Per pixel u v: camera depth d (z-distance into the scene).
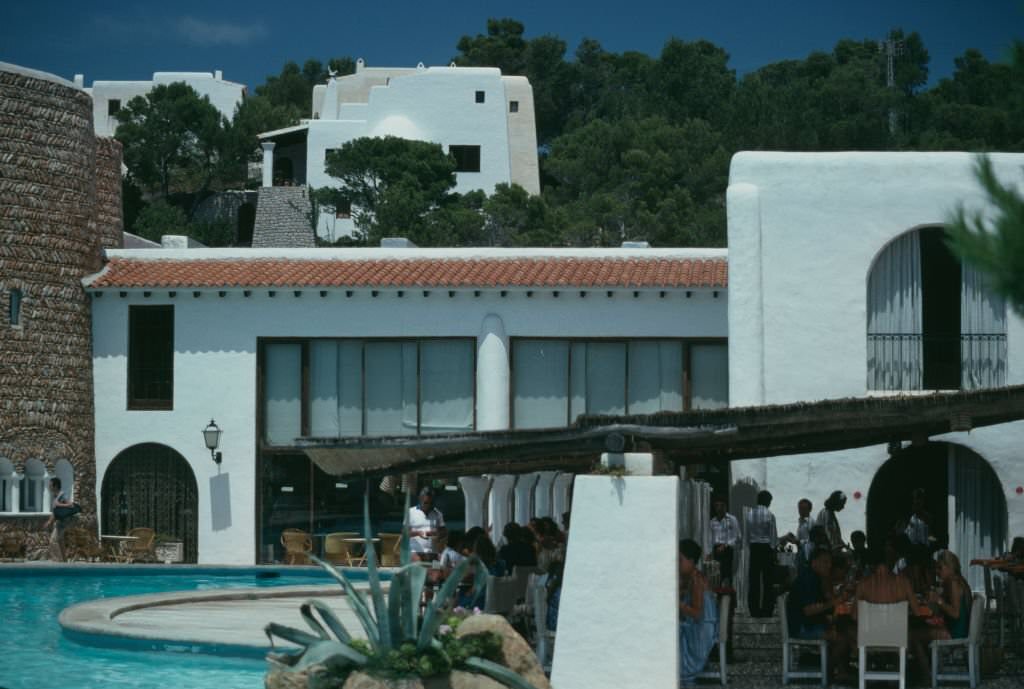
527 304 33.03
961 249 9.29
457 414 33.28
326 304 33.59
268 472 33.88
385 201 69.44
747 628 20.38
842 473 25.41
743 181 26.17
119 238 39.88
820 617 15.91
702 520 19.75
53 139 33.75
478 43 113.06
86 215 34.53
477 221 69.25
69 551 32.78
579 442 14.37
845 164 25.95
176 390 33.97
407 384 33.44
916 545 18.08
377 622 11.48
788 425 15.08
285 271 33.94
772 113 85.62
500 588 16.45
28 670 17.02
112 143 39.53
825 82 89.25
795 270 25.97
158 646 17.94
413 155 72.69
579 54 114.38
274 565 31.08
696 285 32.12
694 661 15.77
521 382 33.09
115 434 34.28
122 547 33.09
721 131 87.25
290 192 71.56
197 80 90.81
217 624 19.75
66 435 33.44
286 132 78.88
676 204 74.19
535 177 83.44
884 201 25.86
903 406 14.18
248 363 33.75
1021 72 9.54
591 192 81.38
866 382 25.88
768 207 26.06
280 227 70.81
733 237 26.00
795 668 16.88
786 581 21.38
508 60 110.56
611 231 72.31
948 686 15.66
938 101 87.31
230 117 90.56
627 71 108.56
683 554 15.86
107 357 34.41
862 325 25.84
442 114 77.06
